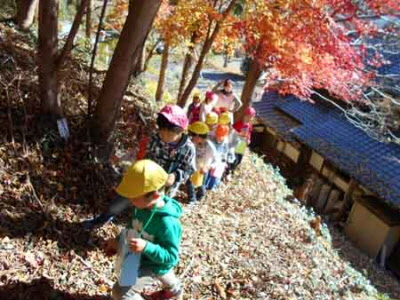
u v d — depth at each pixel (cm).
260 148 1938
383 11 916
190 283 409
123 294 299
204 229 528
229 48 993
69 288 353
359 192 1415
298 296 449
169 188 394
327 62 894
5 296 321
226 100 722
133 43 484
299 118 1753
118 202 415
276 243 556
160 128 377
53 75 488
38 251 377
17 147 470
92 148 518
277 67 891
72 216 439
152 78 1700
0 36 719
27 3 873
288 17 790
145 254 281
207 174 599
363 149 1486
